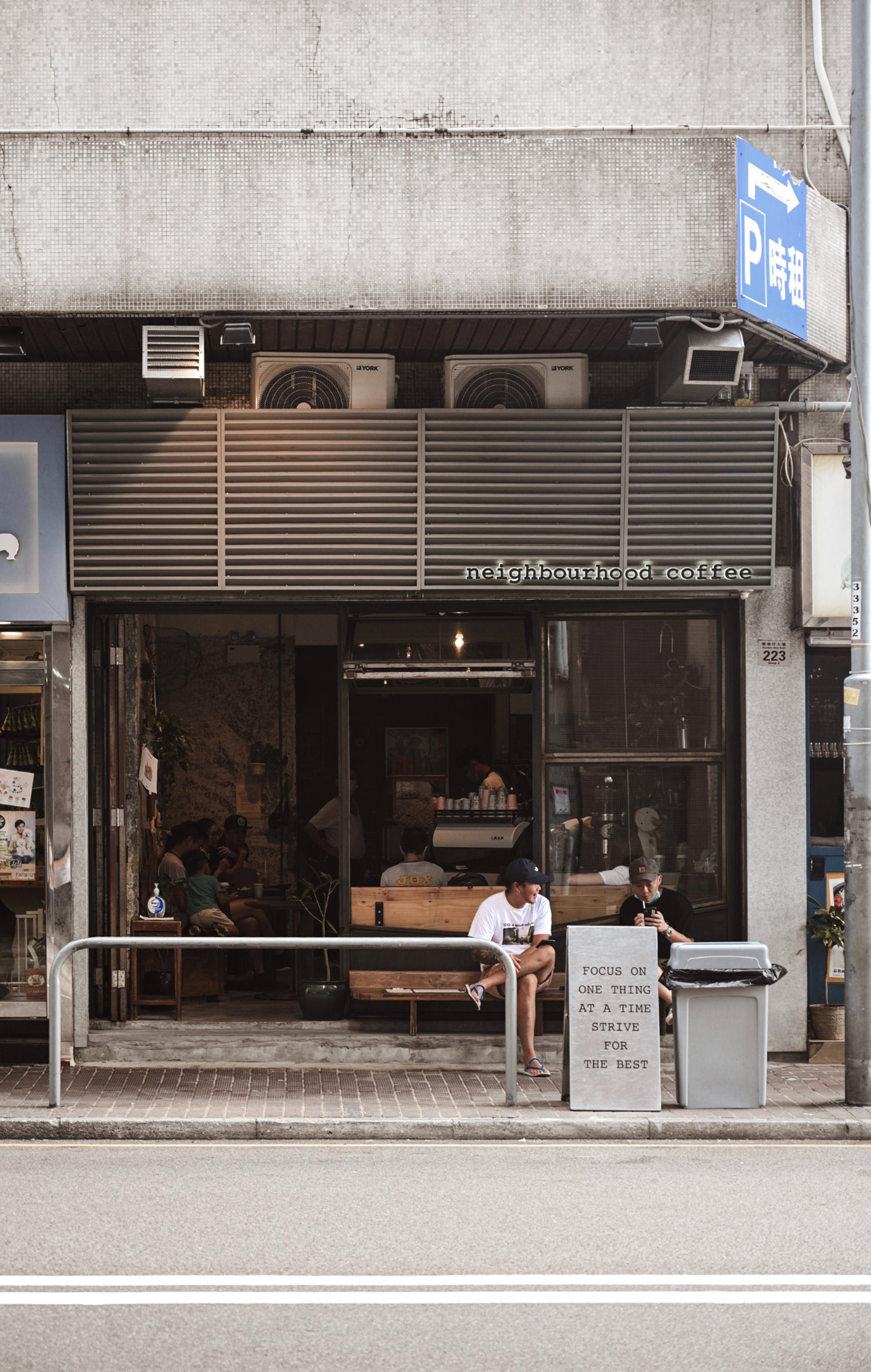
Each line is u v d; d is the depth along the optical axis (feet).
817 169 36.19
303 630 51.90
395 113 35.63
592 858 36.60
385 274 31.83
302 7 35.55
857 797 30.27
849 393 36.11
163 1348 16.44
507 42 35.81
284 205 31.81
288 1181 24.35
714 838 36.76
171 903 41.81
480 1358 16.16
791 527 36.19
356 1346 16.52
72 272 31.68
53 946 34.86
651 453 34.60
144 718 41.14
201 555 34.24
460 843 37.11
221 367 35.76
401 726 37.37
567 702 36.63
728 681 36.65
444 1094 31.04
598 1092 29.25
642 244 31.78
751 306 32.01
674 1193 23.56
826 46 36.47
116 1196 23.20
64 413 34.17
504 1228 21.31
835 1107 30.01
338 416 33.99
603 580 34.83
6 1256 19.83
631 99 35.94
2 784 35.27
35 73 35.40
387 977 35.29
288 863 52.01
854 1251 20.24
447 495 34.37
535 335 34.06
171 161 31.73
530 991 32.63
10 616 34.24
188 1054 34.78
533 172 31.86
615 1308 17.83
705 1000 29.84
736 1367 15.94
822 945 36.11
